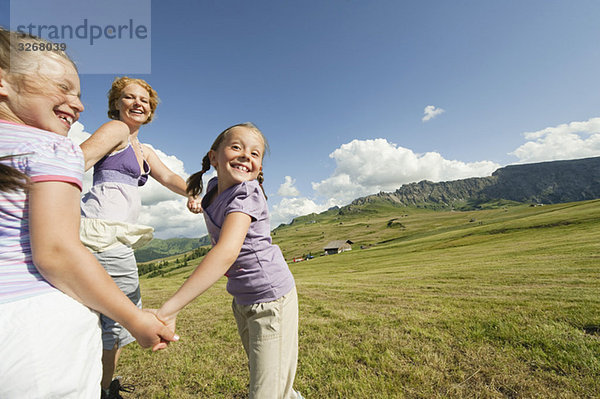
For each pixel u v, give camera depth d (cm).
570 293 580
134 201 207
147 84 216
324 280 1652
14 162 78
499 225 5969
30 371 71
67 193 84
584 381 247
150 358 366
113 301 90
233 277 171
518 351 311
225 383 291
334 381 276
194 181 231
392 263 3238
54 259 79
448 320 441
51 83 92
